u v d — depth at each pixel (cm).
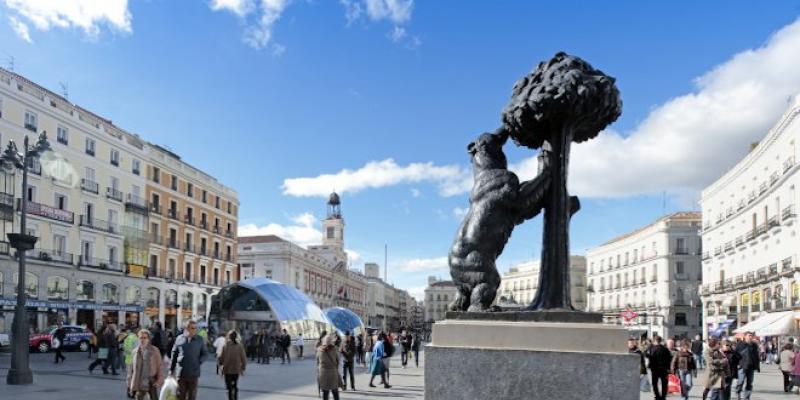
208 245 5884
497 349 341
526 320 352
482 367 341
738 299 4369
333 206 10488
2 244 3450
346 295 9950
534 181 386
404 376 2056
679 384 1369
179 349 940
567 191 389
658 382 1494
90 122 4241
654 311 6272
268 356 2680
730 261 4603
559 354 332
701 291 5200
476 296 368
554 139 389
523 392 334
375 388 1605
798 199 3338
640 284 6631
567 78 374
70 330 2945
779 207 3653
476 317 359
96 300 4225
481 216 374
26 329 1421
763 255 3950
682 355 1361
